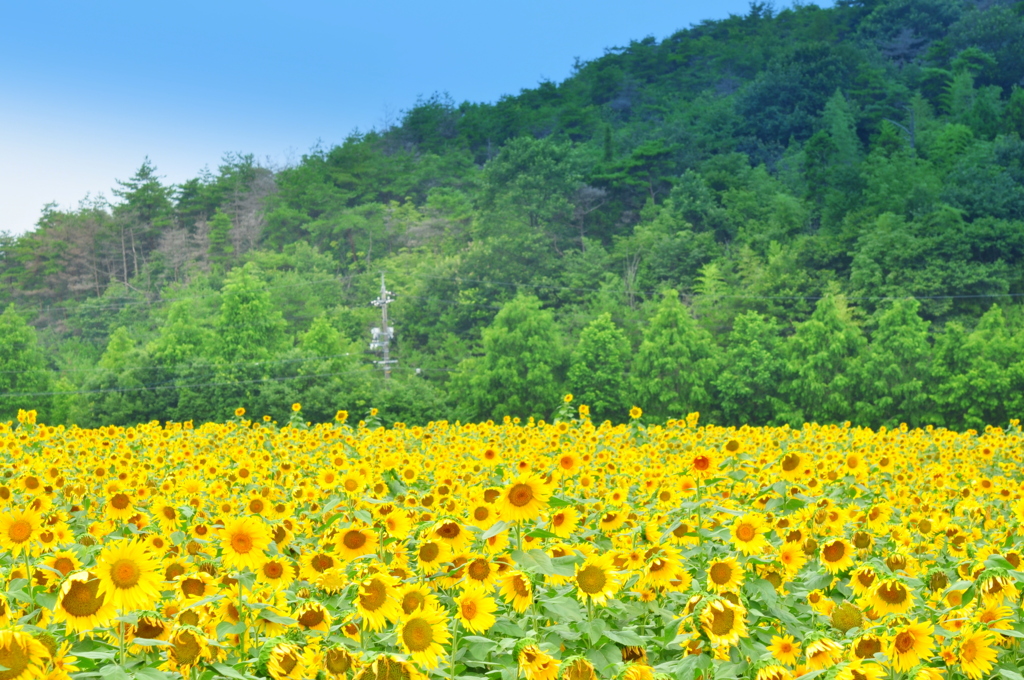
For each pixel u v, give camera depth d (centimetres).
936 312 6819
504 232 9219
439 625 391
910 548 686
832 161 11662
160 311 10906
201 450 1390
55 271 12750
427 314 8994
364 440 1429
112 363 7812
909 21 18275
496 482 928
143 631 395
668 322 6475
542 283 8869
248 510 718
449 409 6122
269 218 12756
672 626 460
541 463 984
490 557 481
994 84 14625
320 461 1157
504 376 6334
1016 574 443
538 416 6344
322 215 12650
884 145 12294
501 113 16088
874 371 5953
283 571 494
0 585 470
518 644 366
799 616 535
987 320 6075
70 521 764
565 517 528
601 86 17225
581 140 15338
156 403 6412
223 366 6394
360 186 13550
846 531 691
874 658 388
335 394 5906
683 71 17800
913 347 5941
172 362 6738
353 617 409
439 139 15850
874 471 1054
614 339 6662
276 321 7769
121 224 13500
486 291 8781
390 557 578
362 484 680
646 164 11238
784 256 7862
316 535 707
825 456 1218
